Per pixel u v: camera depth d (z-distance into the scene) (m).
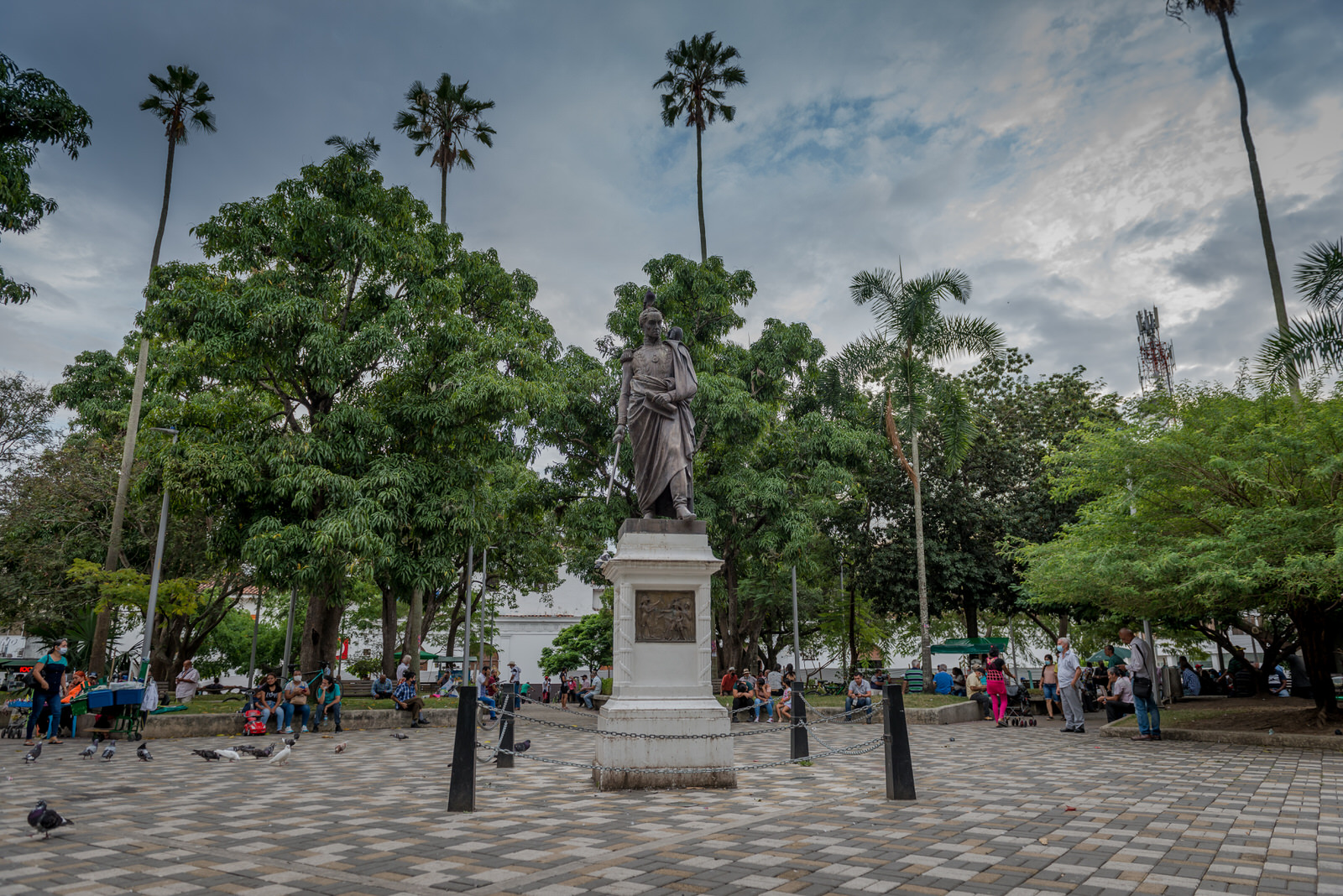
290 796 8.35
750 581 31.08
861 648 41.22
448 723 20.06
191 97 28.45
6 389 23.89
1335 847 5.56
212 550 20.83
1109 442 15.37
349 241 19.61
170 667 27.41
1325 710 14.33
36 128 13.38
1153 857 5.27
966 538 29.09
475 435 20.47
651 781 8.44
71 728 16.02
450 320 20.62
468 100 34.38
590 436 24.45
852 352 24.17
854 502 30.44
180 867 5.23
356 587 35.28
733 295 26.16
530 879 4.84
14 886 4.80
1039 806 7.25
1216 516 13.96
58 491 23.89
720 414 22.19
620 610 9.01
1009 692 21.59
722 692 23.92
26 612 23.42
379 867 5.18
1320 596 12.93
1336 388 14.38
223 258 19.72
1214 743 13.51
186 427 19.08
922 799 7.72
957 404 23.97
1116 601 16.34
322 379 18.73
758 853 5.45
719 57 34.78
